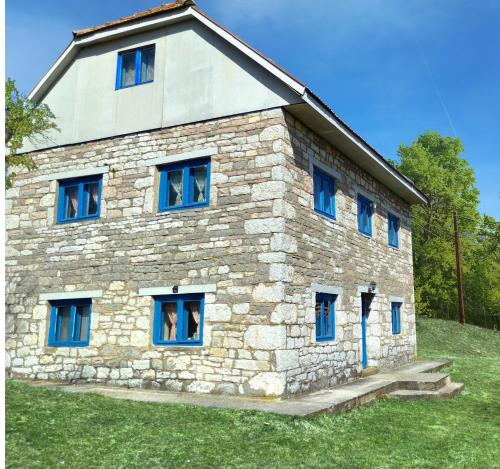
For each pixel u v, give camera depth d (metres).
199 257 9.72
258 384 8.74
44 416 6.79
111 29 11.29
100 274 10.70
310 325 9.80
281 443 6.26
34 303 11.36
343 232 11.80
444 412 9.23
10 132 10.91
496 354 22.75
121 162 10.96
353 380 11.46
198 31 10.58
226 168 9.79
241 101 9.88
